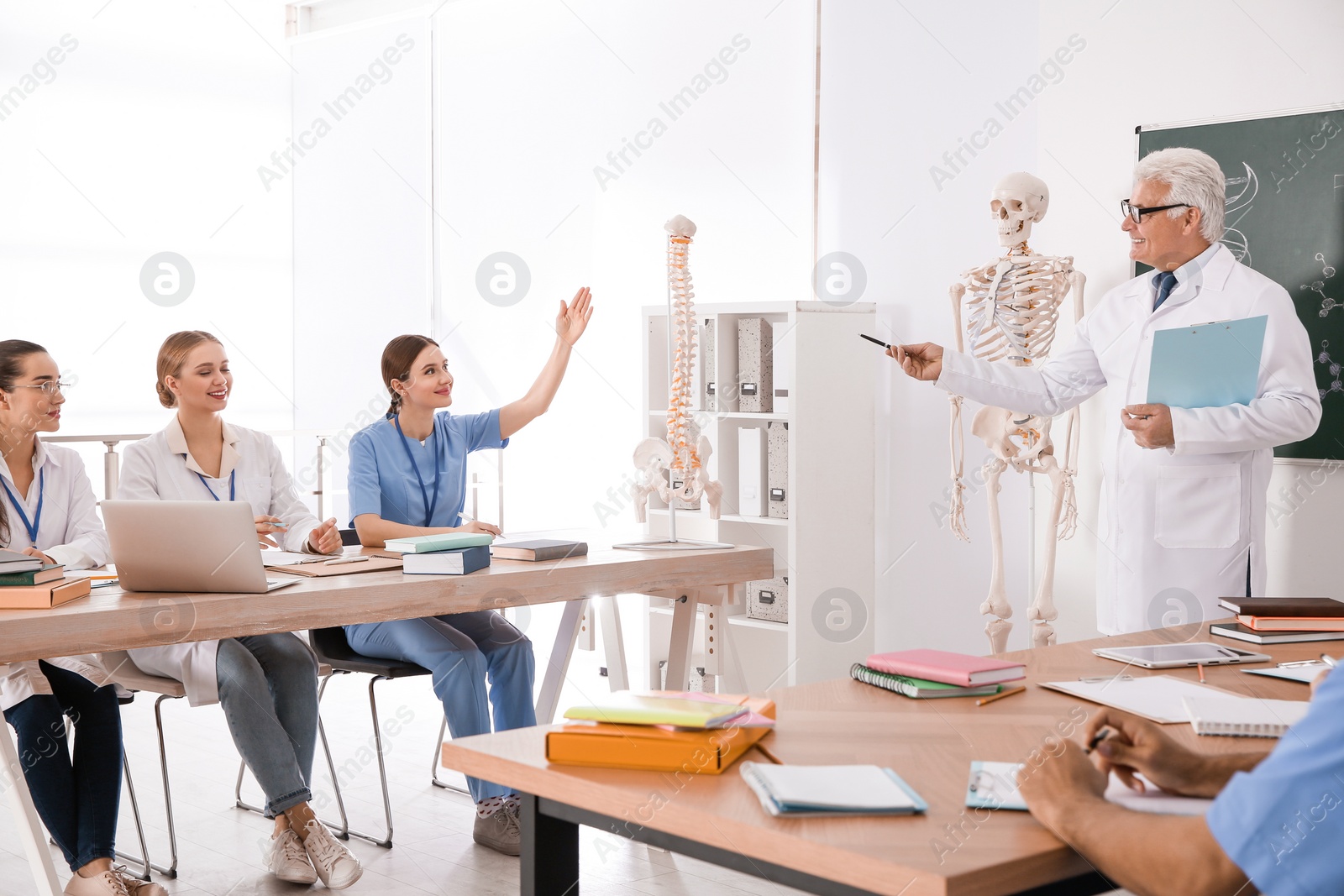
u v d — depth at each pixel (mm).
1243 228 3350
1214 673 1734
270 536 3141
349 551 2967
